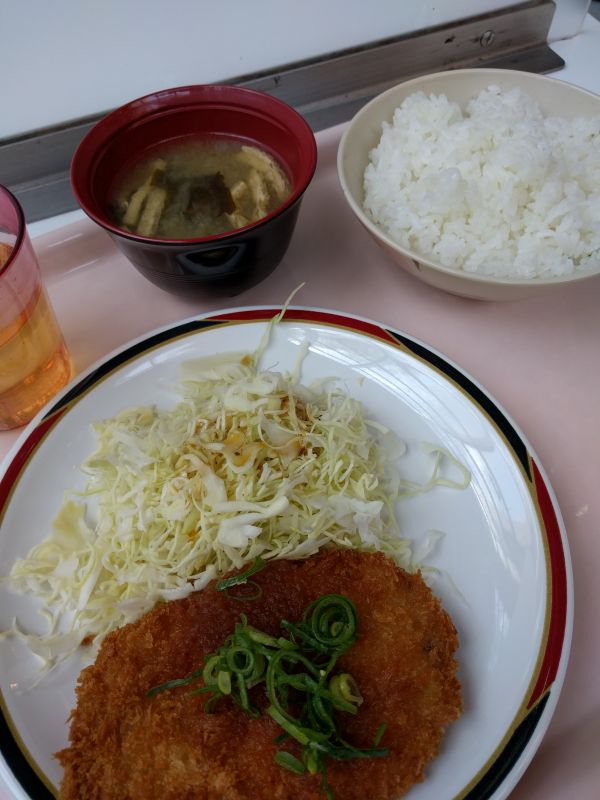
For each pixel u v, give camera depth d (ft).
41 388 0.89
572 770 0.66
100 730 0.65
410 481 0.85
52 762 0.64
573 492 0.84
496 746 0.64
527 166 0.93
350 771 0.63
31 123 1.18
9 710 0.66
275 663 0.65
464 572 0.77
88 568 0.77
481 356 0.97
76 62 1.12
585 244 0.93
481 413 0.85
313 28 1.28
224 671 0.65
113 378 0.90
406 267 0.94
